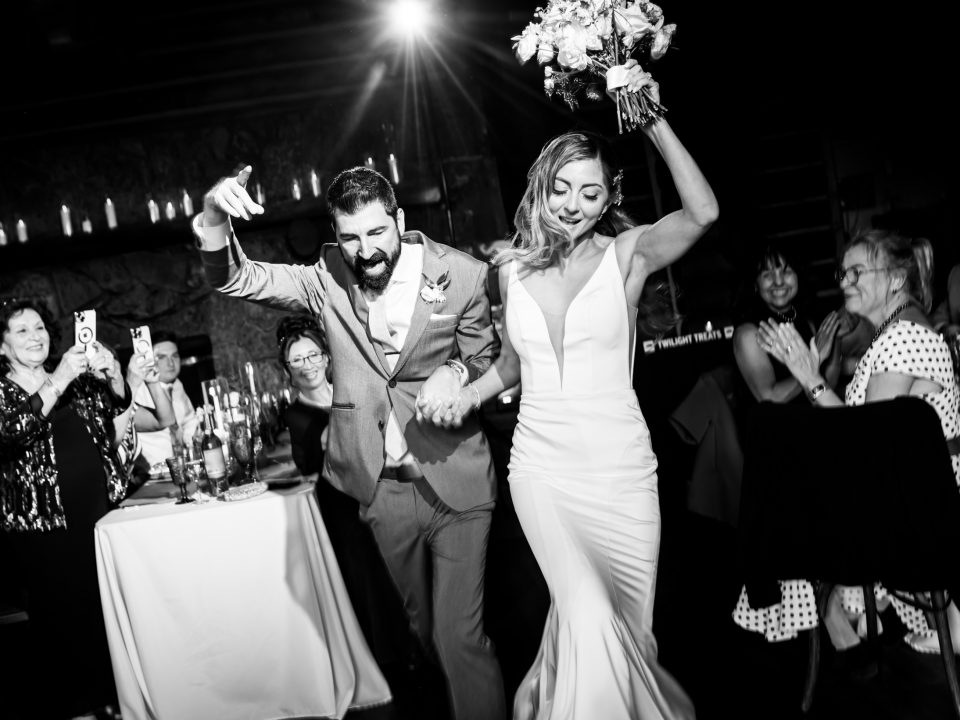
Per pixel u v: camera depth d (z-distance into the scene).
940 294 4.10
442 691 3.03
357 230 2.33
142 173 5.66
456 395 2.38
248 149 5.73
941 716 2.52
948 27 6.01
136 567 2.94
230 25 5.56
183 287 5.57
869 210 6.46
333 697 2.94
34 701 3.20
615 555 2.31
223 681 2.95
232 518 2.94
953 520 2.33
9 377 3.16
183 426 3.93
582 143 2.24
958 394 2.72
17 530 3.12
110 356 3.24
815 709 2.65
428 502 2.48
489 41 5.75
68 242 5.38
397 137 5.80
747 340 3.45
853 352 3.42
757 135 6.34
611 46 2.16
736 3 6.09
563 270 2.33
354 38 5.68
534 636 3.39
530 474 2.34
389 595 3.26
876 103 6.33
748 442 2.56
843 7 6.06
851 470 2.39
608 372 2.29
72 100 5.54
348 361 2.50
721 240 4.98
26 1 5.22
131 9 5.48
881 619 3.09
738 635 3.21
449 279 2.50
